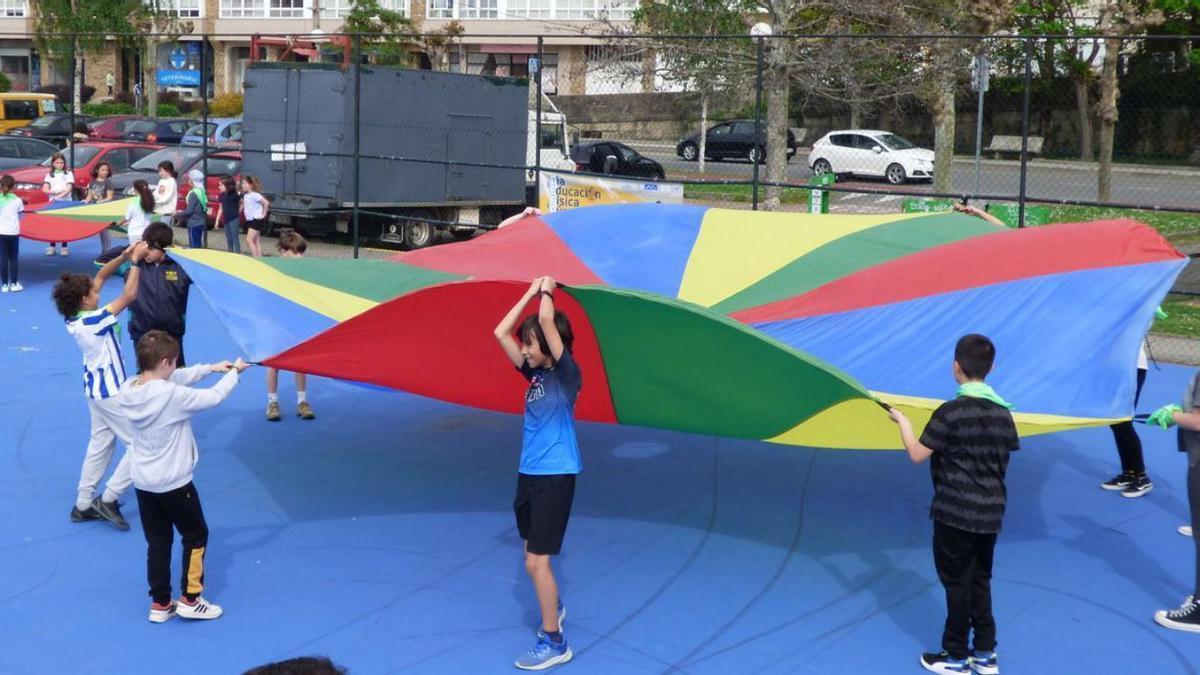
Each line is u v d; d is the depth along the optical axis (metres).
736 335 5.92
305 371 7.04
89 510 7.64
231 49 48.12
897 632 6.29
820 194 17.16
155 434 5.94
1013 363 7.07
